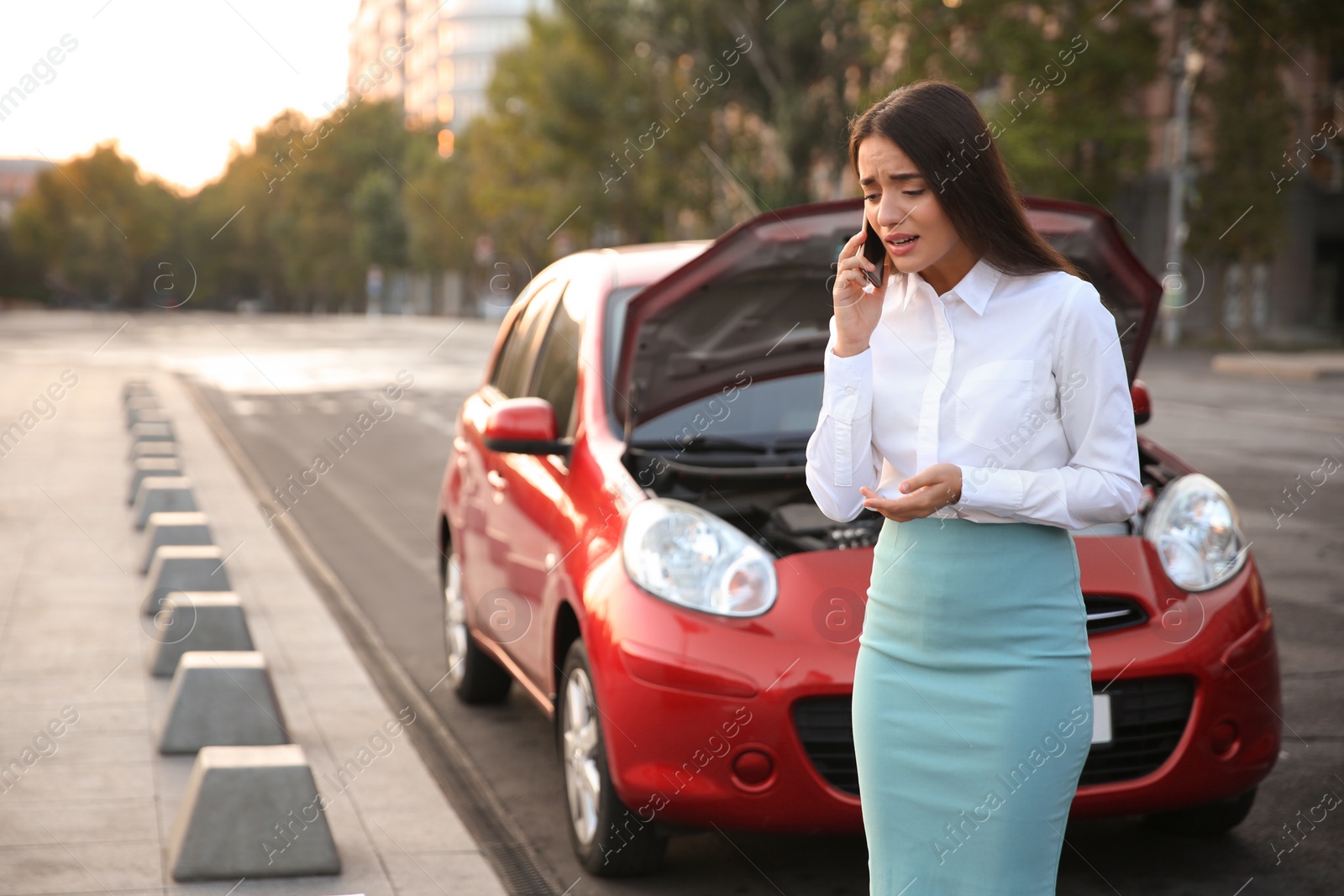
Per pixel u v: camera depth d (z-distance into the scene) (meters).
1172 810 3.50
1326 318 37.38
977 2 29.83
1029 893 2.05
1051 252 2.04
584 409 4.30
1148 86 32.25
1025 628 2.01
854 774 3.37
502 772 4.62
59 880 3.57
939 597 2.03
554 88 39.75
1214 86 30.42
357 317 88.75
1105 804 3.39
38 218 87.38
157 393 21.41
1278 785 4.21
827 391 2.12
